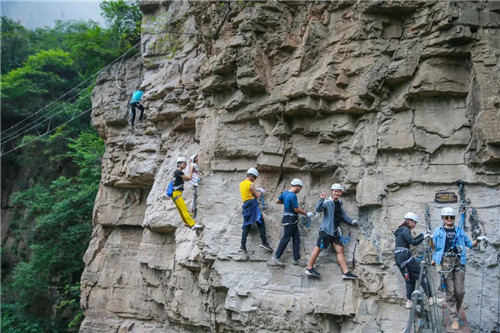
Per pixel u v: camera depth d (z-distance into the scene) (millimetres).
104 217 20141
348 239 10711
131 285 18531
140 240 19438
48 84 34719
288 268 11078
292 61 11898
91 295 19531
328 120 11391
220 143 12977
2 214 32344
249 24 12070
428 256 9195
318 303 10258
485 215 9516
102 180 20812
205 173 13203
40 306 25938
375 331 9781
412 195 10273
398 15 10852
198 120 14625
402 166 10492
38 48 39281
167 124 17406
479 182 9695
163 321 16312
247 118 12625
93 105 21891
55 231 25797
